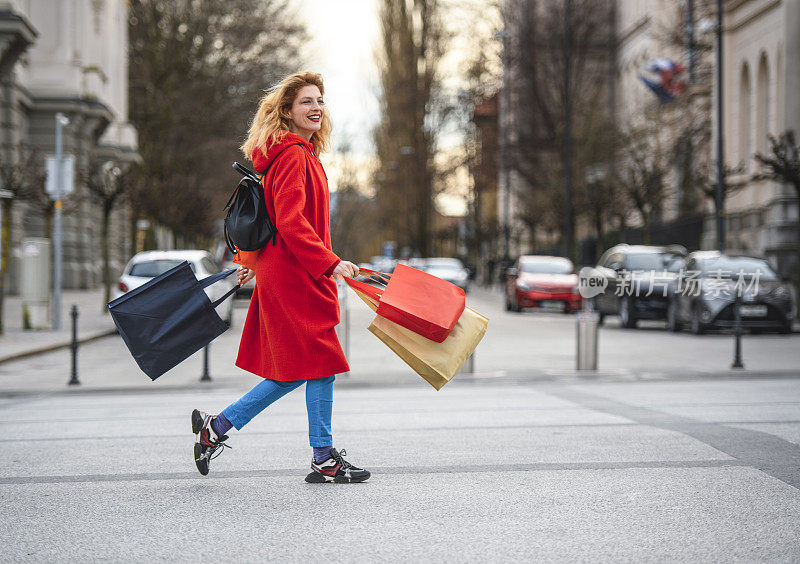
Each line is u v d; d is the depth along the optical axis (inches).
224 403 385.7
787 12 1195.9
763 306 777.6
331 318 195.3
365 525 169.3
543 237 2415.1
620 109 2084.2
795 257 1061.8
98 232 1688.0
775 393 383.9
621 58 2413.9
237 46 1696.6
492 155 2159.2
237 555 152.1
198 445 204.4
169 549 156.3
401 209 2551.7
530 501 186.9
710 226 1385.3
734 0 1424.7
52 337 741.9
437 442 260.2
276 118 194.1
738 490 195.0
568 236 1393.9
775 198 1173.7
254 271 198.5
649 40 2142.0
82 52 1501.0
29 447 266.5
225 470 222.4
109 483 210.7
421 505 183.9
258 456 240.7
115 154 1614.2
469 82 2021.4
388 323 192.9
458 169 2308.1
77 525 173.2
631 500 187.0
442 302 193.0
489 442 259.4
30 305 814.5
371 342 742.5
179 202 1615.4
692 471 214.8
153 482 210.4
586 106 1871.3
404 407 349.7
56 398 419.2
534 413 324.8
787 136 917.8
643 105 1791.3
